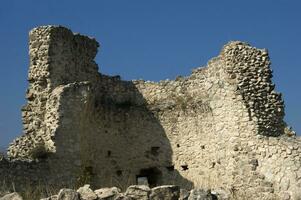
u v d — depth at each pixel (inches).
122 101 1077.8
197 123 1018.7
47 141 901.2
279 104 948.0
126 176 1042.1
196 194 570.3
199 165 1002.7
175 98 1061.8
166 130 1053.8
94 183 993.5
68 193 556.1
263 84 949.2
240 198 832.3
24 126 940.0
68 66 978.1
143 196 563.5
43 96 940.6
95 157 1010.7
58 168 873.5
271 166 882.1
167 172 1040.2
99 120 1036.5
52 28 956.6
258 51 962.7
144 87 1090.7
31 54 960.3
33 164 841.5
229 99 957.8
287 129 943.7
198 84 1035.3
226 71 967.0
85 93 928.3
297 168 852.0
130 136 1064.2
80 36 1026.1
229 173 938.1
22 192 732.7
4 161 800.9
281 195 858.1
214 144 979.3
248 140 919.0
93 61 1055.0
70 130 900.0
